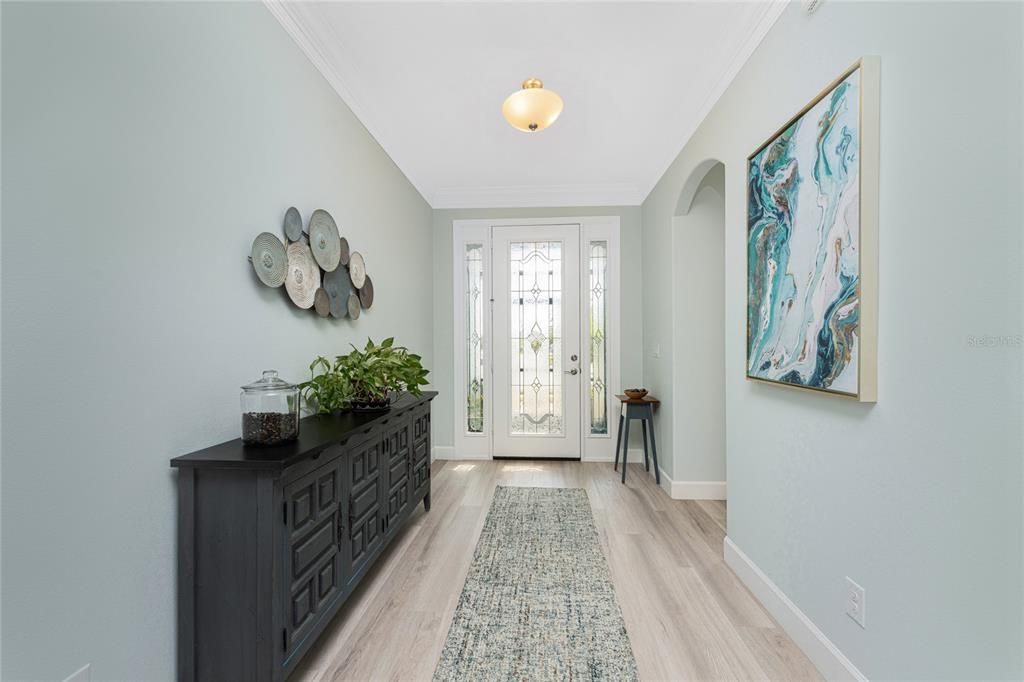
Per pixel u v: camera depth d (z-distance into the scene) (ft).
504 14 6.62
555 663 5.28
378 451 7.13
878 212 4.21
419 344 13.24
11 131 3.11
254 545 4.35
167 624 4.37
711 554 8.07
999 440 3.15
